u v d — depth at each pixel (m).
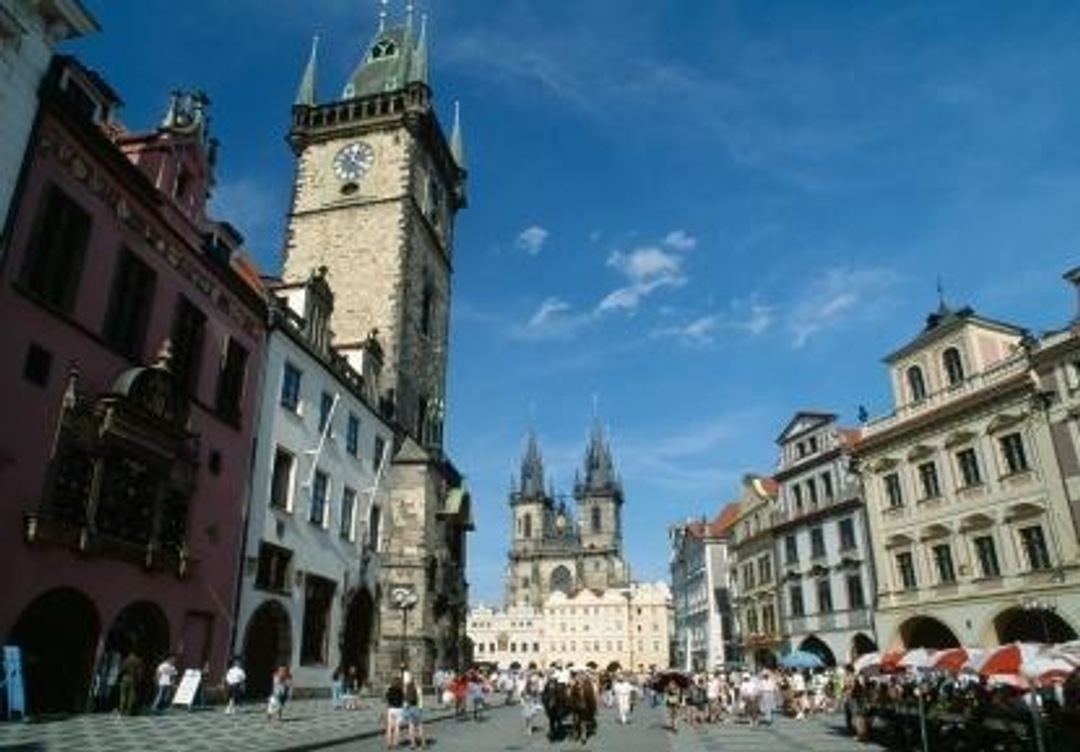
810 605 59.28
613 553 188.50
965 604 43.47
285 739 21.50
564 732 29.28
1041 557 39.91
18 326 21.78
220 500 31.05
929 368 48.28
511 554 195.88
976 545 43.75
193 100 32.09
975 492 43.88
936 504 46.34
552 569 191.62
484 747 24.19
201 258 30.70
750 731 32.94
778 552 64.00
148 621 27.23
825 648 57.56
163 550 27.17
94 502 23.86
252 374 34.22
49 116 23.19
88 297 24.59
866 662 30.19
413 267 57.06
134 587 25.86
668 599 180.50
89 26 23.84
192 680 27.20
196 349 30.50
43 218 22.95
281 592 35.12
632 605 180.12
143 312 27.50
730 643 80.81
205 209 32.06
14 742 17.03
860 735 27.98
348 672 42.97
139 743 18.34
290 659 35.59
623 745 26.31
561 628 180.12
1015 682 22.97
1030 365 41.06
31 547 21.73
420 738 23.89
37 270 22.95
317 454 38.81
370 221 56.91
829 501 58.66
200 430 30.05
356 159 59.31
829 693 47.50
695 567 98.19
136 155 28.97
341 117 60.97
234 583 31.55
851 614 54.72
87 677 23.67
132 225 26.92
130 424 25.38
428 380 58.50
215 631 30.16
